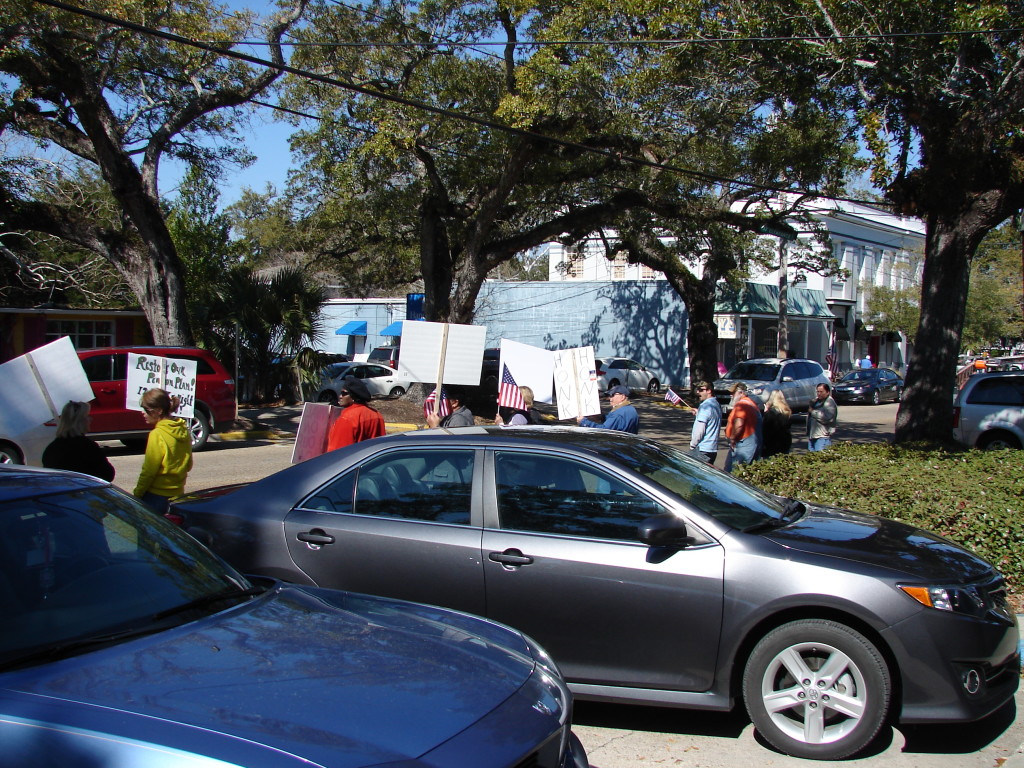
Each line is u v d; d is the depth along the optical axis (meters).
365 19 19.44
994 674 4.39
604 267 44.53
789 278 42.12
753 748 4.48
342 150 22.14
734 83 15.57
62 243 29.08
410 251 29.70
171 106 20.62
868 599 4.16
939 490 7.35
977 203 12.80
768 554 4.35
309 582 4.97
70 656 2.85
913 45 12.31
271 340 25.59
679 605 4.38
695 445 11.43
